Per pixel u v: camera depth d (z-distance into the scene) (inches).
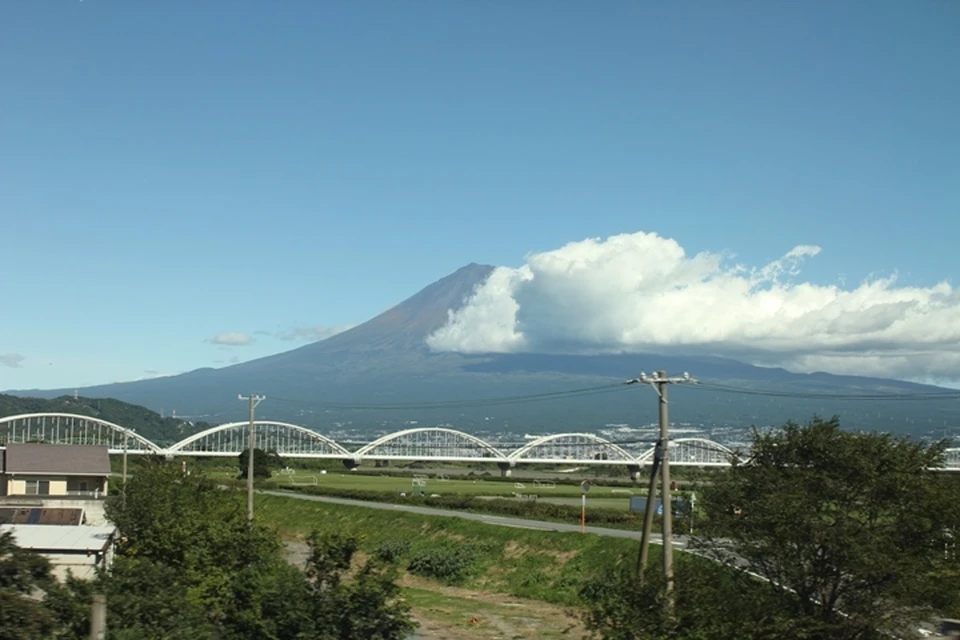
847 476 1334.9
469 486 5364.2
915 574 1206.9
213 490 2709.2
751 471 1411.2
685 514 1648.6
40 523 2541.8
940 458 1364.4
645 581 1076.5
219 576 1456.7
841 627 1190.3
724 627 1031.6
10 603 885.8
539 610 2171.5
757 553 1263.5
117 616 1022.4
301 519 3740.2
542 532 2682.1
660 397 1363.2
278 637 1190.9
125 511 2207.2
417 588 2556.6
